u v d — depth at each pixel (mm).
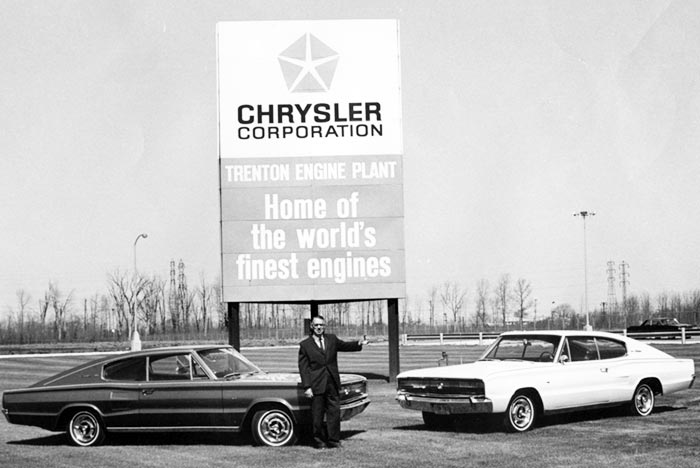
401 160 26578
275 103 26656
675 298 106562
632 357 15859
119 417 13828
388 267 26469
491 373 14000
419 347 55906
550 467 10891
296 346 60906
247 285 26422
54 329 109812
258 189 26531
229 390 13531
